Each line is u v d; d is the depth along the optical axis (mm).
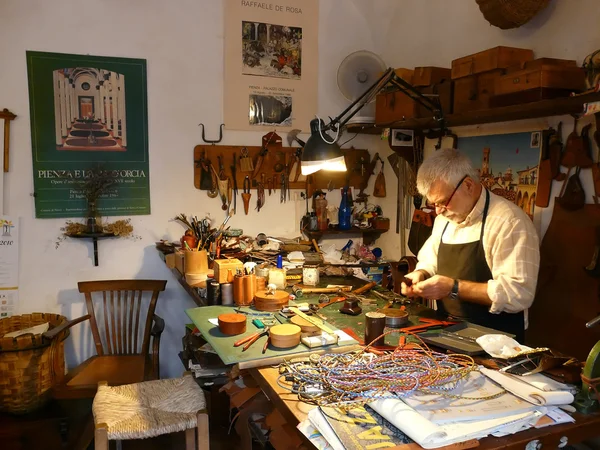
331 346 1680
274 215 3492
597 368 1313
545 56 2430
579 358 2197
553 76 2074
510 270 1974
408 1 3443
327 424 1202
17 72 2885
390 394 1307
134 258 3223
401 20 3521
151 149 3189
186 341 2990
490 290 1915
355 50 3617
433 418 1191
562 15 2336
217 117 3309
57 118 2980
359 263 3133
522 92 2158
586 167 2203
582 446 1875
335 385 1365
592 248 2154
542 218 2404
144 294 3295
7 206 2932
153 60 3143
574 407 1330
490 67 2354
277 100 3432
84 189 3057
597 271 2115
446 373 1400
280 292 2242
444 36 3127
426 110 2742
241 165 3361
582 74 2123
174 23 3164
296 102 3479
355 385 1345
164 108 3191
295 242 3340
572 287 2236
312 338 1697
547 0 2324
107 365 2875
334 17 3531
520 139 2520
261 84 3383
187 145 3260
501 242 2033
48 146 2977
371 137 3680
